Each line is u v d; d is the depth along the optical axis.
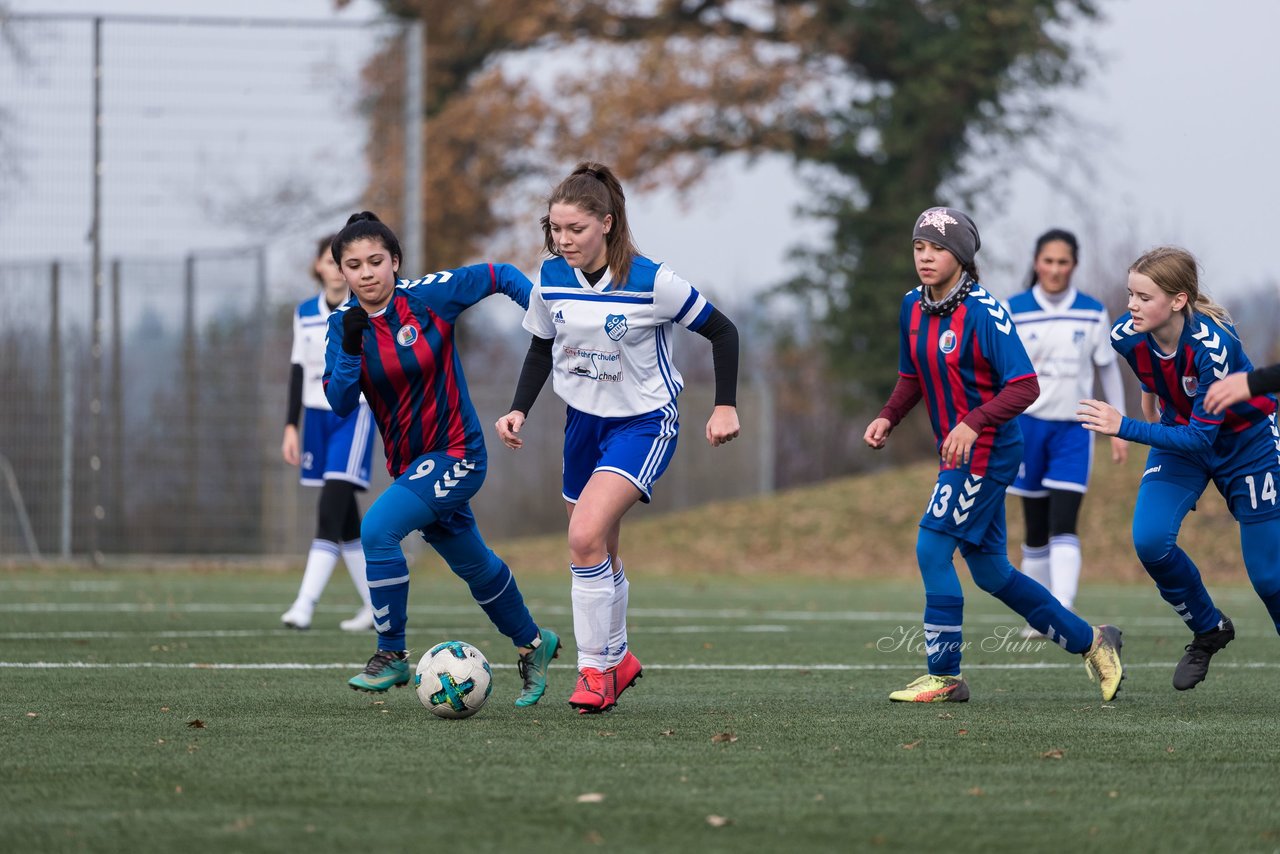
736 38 106.75
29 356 60.06
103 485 59.94
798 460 127.31
